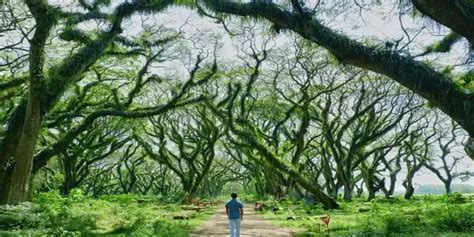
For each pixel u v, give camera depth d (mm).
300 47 35344
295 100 43625
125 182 73938
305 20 14781
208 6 16281
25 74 27531
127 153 61656
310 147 53188
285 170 33125
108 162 67250
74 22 20984
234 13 16000
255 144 33875
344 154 46156
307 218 22703
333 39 14398
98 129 45125
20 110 21781
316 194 32438
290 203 38625
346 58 14422
